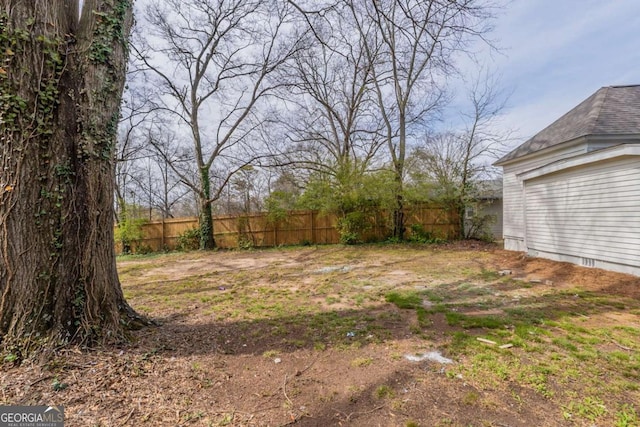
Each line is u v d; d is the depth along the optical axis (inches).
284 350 108.6
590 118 273.1
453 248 399.5
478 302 163.8
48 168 94.3
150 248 496.4
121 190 660.7
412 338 117.0
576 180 243.8
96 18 102.0
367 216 476.7
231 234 493.4
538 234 288.0
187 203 817.5
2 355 86.5
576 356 99.7
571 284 200.8
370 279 229.8
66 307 97.0
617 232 207.9
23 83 89.2
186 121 490.6
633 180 196.7
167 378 87.9
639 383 83.7
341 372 92.6
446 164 472.4
